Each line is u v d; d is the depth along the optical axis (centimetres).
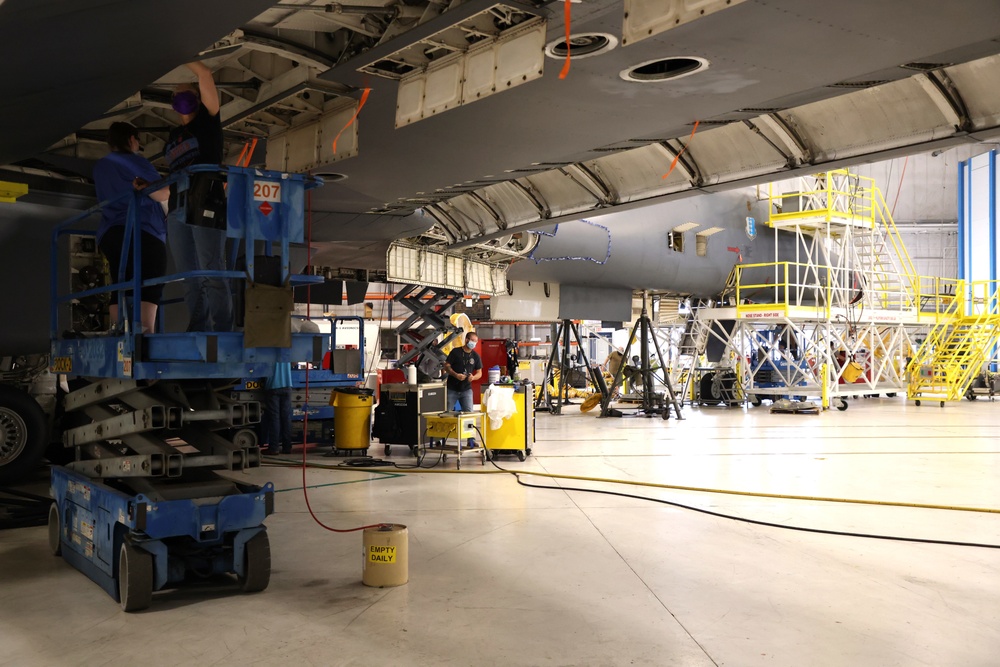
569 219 1166
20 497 745
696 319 2069
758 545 551
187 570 464
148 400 441
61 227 572
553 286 1753
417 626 381
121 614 405
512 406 993
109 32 405
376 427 1066
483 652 346
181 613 405
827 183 1894
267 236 419
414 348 1709
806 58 545
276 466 952
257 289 408
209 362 398
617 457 1035
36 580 473
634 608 410
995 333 2344
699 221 1800
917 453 1078
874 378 2144
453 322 1691
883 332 2389
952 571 485
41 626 386
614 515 655
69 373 540
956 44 519
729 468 929
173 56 457
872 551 535
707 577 470
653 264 1727
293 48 611
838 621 390
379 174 893
